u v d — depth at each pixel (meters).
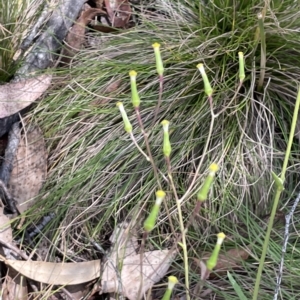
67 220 0.28
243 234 0.27
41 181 0.29
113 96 0.30
